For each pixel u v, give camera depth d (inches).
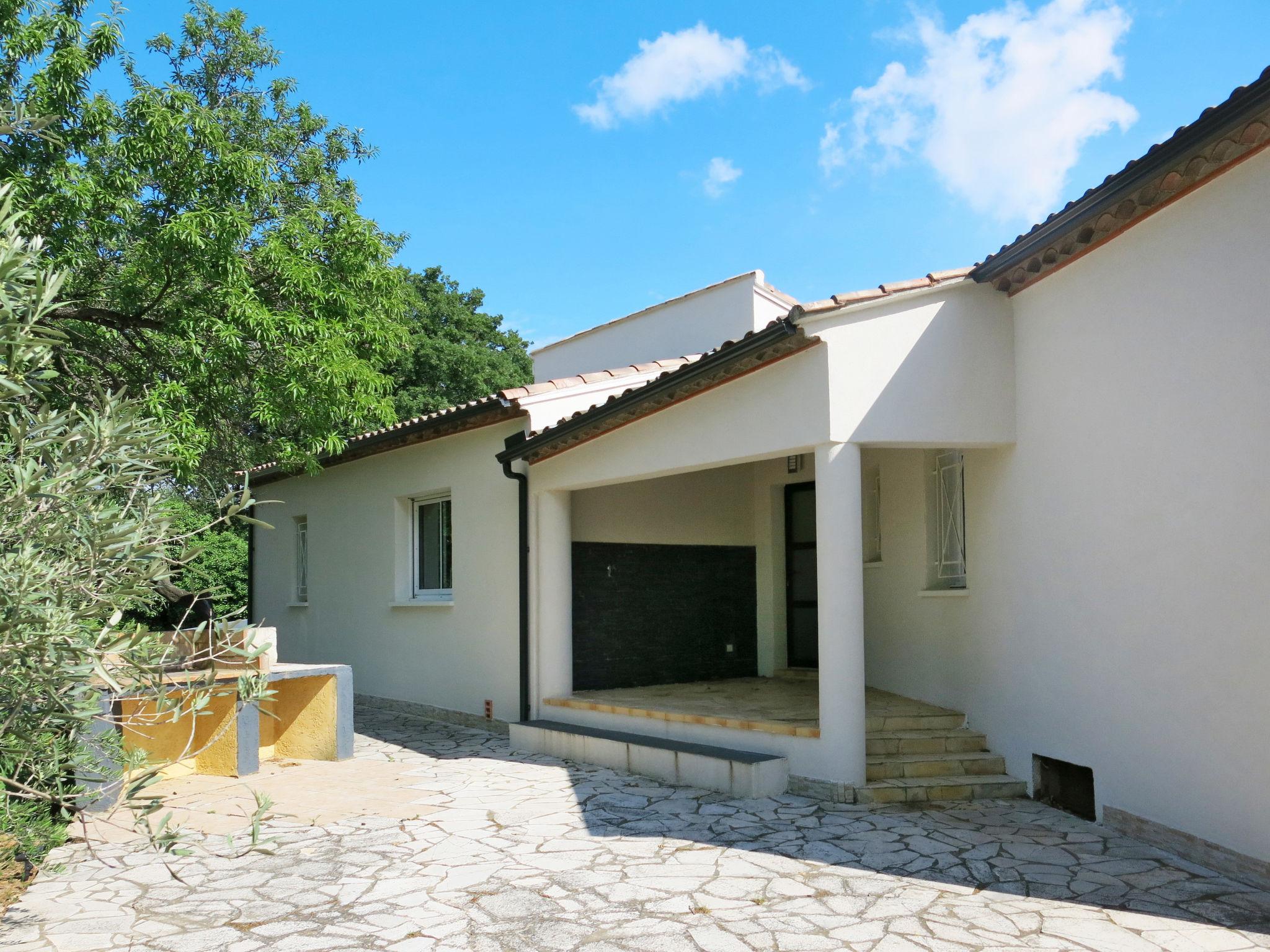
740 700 395.9
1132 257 251.9
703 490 479.5
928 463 372.8
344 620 556.7
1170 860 230.1
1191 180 229.3
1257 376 211.9
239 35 682.2
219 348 366.3
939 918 194.1
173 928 191.2
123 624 159.8
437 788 320.2
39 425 145.7
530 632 418.3
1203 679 225.8
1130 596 250.7
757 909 201.2
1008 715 308.5
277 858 240.4
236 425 445.1
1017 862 231.3
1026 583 298.2
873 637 407.5
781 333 287.7
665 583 460.4
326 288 402.6
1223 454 221.0
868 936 184.9
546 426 419.5
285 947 181.2
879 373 296.0
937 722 334.0
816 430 297.3
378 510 532.4
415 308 1114.7
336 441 408.2
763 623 486.6
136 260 360.2
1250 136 209.6
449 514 497.7
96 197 352.2
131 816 280.4
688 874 225.1
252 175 374.0
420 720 481.1
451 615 471.8
